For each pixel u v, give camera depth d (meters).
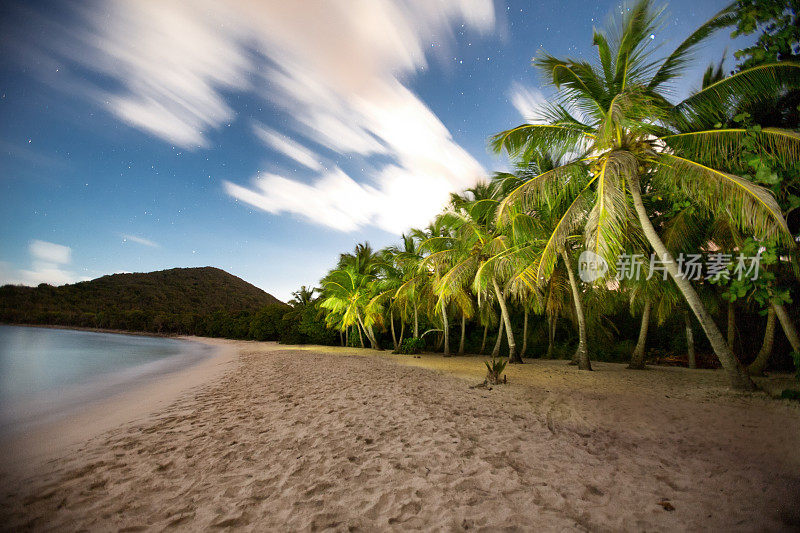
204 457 4.19
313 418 5.73
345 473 3.58
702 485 3.09
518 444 4.32
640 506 2.76
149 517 2.87
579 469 3.54
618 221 8.16
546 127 8.95
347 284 24.41
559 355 19.27
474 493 3.07
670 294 11.44
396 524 2.62
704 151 7.51
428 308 22.30
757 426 4.85
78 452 4.55
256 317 45.81
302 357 17.94
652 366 14.34
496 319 21.42
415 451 4.15
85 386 10.89
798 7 5.69
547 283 16.14
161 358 21.78
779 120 7.47
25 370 15.42
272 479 3.51
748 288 6.90
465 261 15.34
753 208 6.40
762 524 2.43
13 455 4.46
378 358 17.34
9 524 2.80
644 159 8.42
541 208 11.48
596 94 8.45
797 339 6.80
